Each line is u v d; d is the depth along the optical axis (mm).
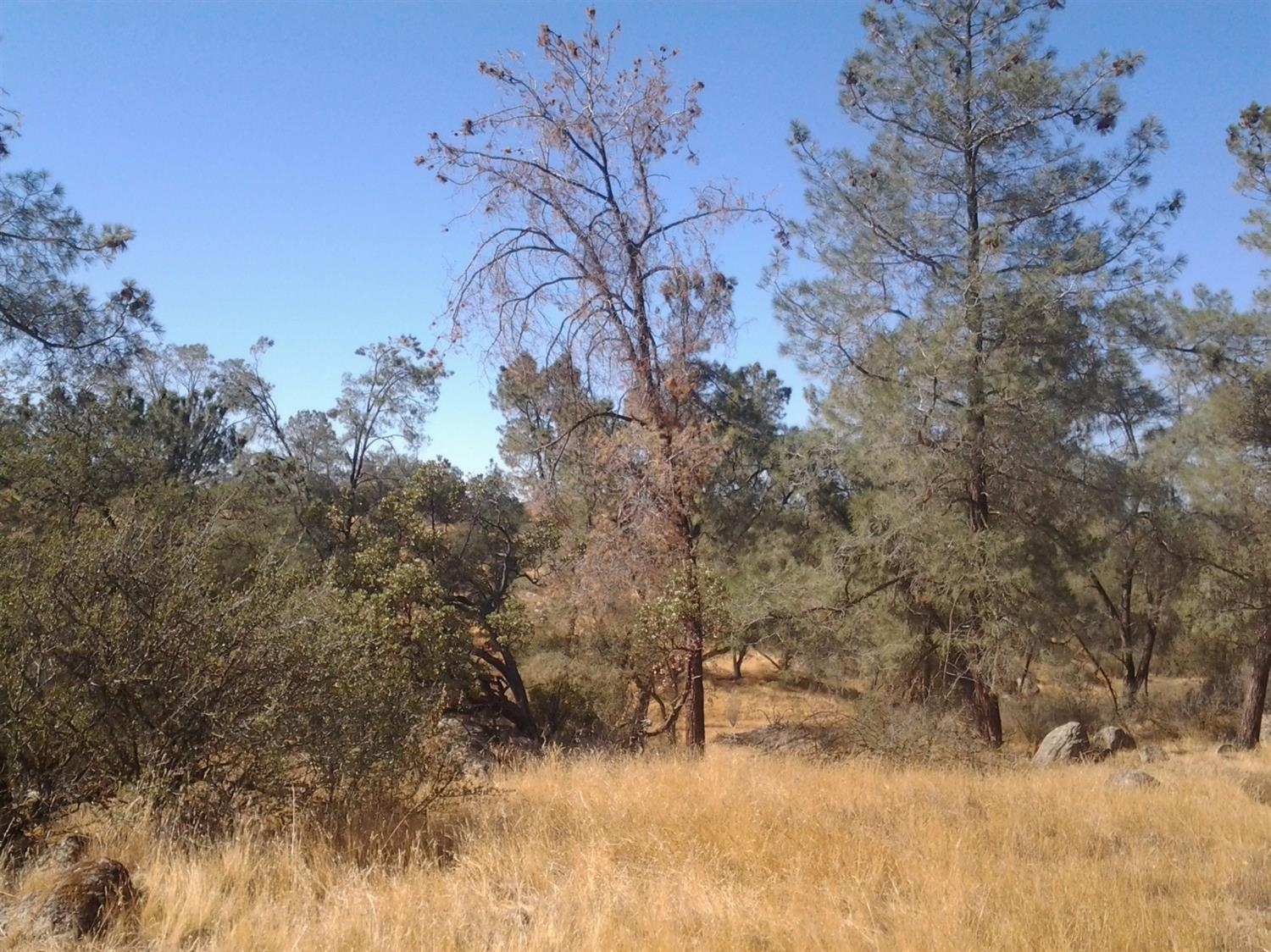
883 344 15953
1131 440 19188
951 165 16984
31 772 5523
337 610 6887
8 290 12484
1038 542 16203
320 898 5043
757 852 6137
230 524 10578
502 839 6203
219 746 6062
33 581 5785
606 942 4379
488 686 21531
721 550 21484
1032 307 14898
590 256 15727
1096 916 5074
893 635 16203
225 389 31625
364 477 32438
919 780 9734
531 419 21812
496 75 15289
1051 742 15602
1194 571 19609
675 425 15961
